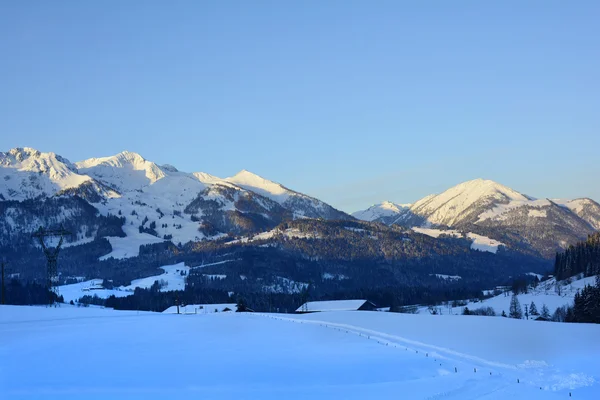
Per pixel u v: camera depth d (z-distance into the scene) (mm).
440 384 44562
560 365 51656
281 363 53812
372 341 68062
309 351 61219
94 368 51656
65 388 43875
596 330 69938
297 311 191375
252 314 110250
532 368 50438
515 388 43438
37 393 42281
